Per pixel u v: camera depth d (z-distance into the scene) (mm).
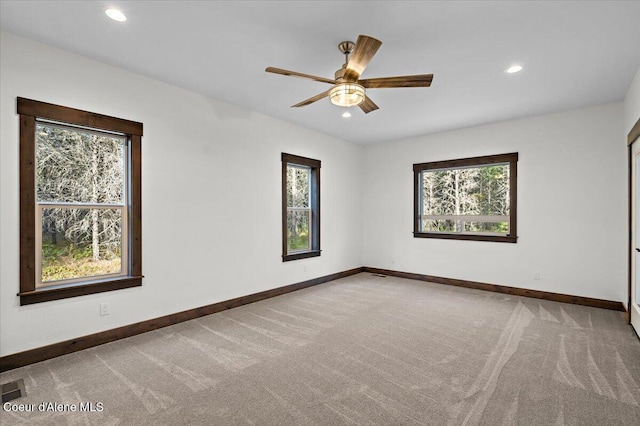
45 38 2549
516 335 3121
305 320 3576
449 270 5379
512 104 4027
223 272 3963
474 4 2094
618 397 2059
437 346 2865
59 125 2789
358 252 6402
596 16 2215
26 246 2531
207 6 2135
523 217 4633
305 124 4988
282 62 2941
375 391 2143
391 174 6117
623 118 3893
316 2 2080
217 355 2686
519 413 1902
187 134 3609
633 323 3285
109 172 3096
